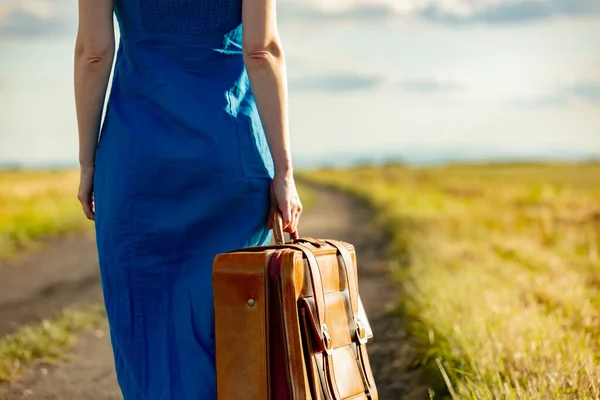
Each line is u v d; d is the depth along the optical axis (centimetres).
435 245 1034
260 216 264
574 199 1991
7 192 2434
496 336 441
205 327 255
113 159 259
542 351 418
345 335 250
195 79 259
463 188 3728
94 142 270
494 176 6725
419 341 526
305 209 2483
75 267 1064
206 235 259
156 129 256
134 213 256
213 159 255
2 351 531
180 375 255
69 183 2983
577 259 913
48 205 2038
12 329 644
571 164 10350
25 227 1508
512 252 999
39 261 1150
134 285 259
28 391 466
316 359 235
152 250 258
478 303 559
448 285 655
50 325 602
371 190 3466
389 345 540
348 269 258
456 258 930
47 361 525
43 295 827
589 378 362
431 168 10538
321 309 236
